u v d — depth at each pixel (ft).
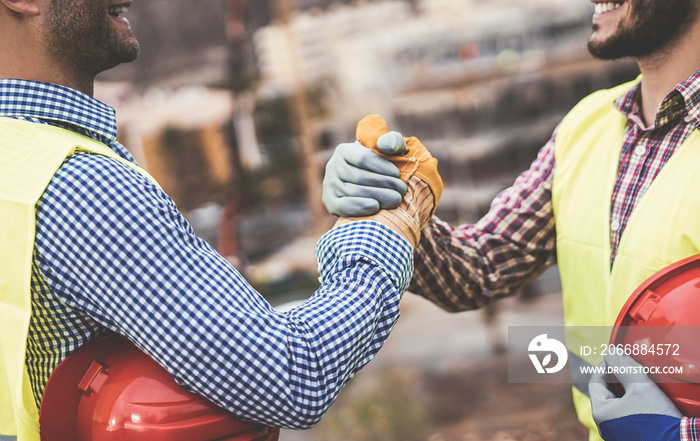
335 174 3.93
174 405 3.27
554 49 24.79
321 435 14.56
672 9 4.12
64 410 3.41
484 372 17.39
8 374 3.28
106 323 3.22
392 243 3.67
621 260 4.30
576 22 24.70
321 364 3.25
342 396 16.33
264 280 22.84
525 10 24.85
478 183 24.39
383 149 3.84
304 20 25.85
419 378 17.48
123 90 23.73
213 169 24.35
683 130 4.25
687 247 3.98
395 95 26.25
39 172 3.17
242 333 3.11
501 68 24.76
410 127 26.02
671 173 4.15
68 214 3.11
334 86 26.09
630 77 24.48
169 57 23.38
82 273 3.12
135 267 3.08
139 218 3.11
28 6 3.39
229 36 22.03
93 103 3.64
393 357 19.43
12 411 3.47
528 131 24.47
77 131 3.59
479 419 14.76
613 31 4.38
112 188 3.14
